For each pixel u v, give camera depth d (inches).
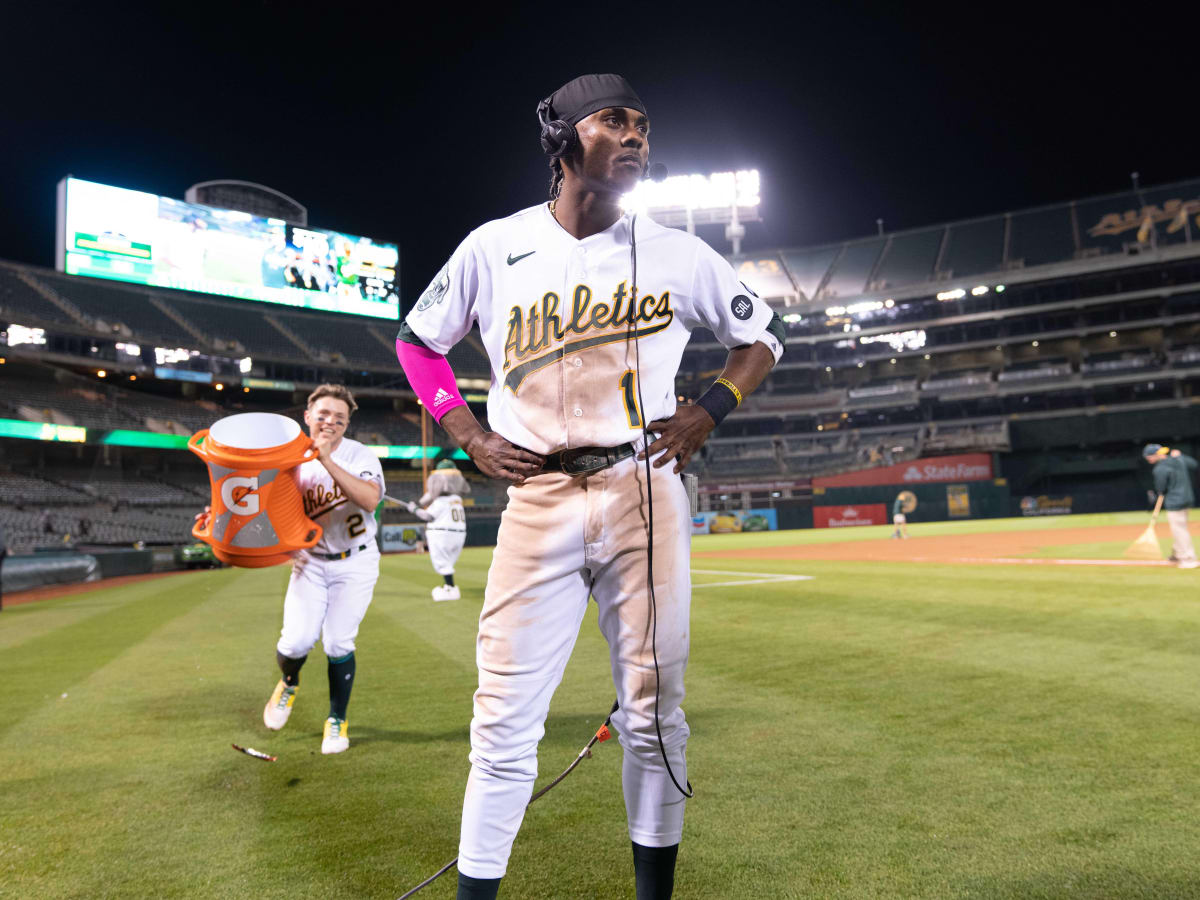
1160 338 1846.7
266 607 408.5
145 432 1441.9
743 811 105.2
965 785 111.7
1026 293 1932.8
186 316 1689.2
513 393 71.0
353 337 1915.6
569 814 107.3
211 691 199.6
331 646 142.6
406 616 337.7
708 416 71.9
